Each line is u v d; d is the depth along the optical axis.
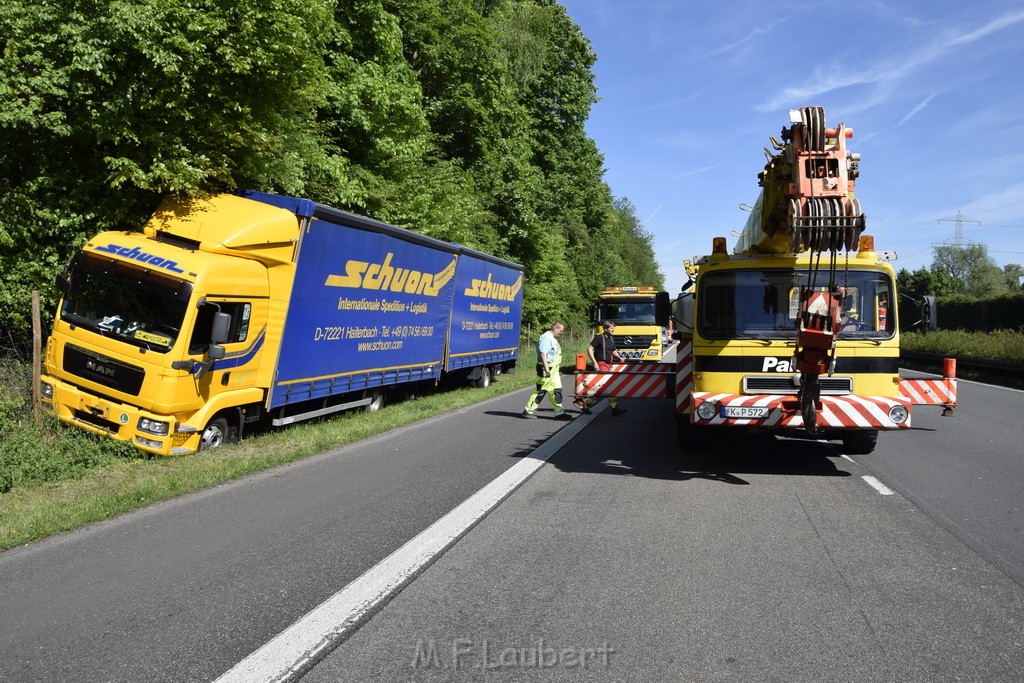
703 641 4.02
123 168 9.80
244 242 9.85
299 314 10.92
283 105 11.93
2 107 9.02
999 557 5.59
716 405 8.64
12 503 6.98
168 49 9.69
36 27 9.26
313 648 3.87
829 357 7.90
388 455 9.72
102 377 9.09
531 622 4.25
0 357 10.49
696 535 6.10
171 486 7.49
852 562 5.43
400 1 27.31
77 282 9.48
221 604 4.46
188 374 9.06
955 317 39.22
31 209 10.05
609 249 60.28
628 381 11.14
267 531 6.05
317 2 11.93
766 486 8.07
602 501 7.25
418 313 15.05
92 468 8.33
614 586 4.86
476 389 19.05
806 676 3.62
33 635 4.01
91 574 5.00
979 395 19.03
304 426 11.97
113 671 3.59
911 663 3.77
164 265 9.13
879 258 8.80
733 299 8.91
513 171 32.72
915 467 9.30
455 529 6.14
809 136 7.49
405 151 20.27
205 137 10.70
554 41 39.66
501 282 20.73
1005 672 3.68
